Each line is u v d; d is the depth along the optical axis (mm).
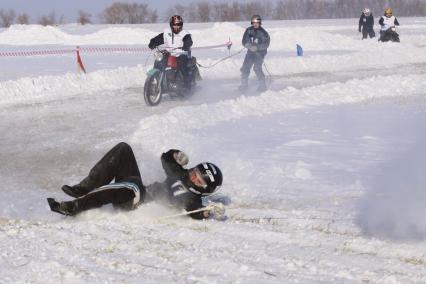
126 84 45344
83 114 33750
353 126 29312
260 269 11469
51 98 39094
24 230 13891
